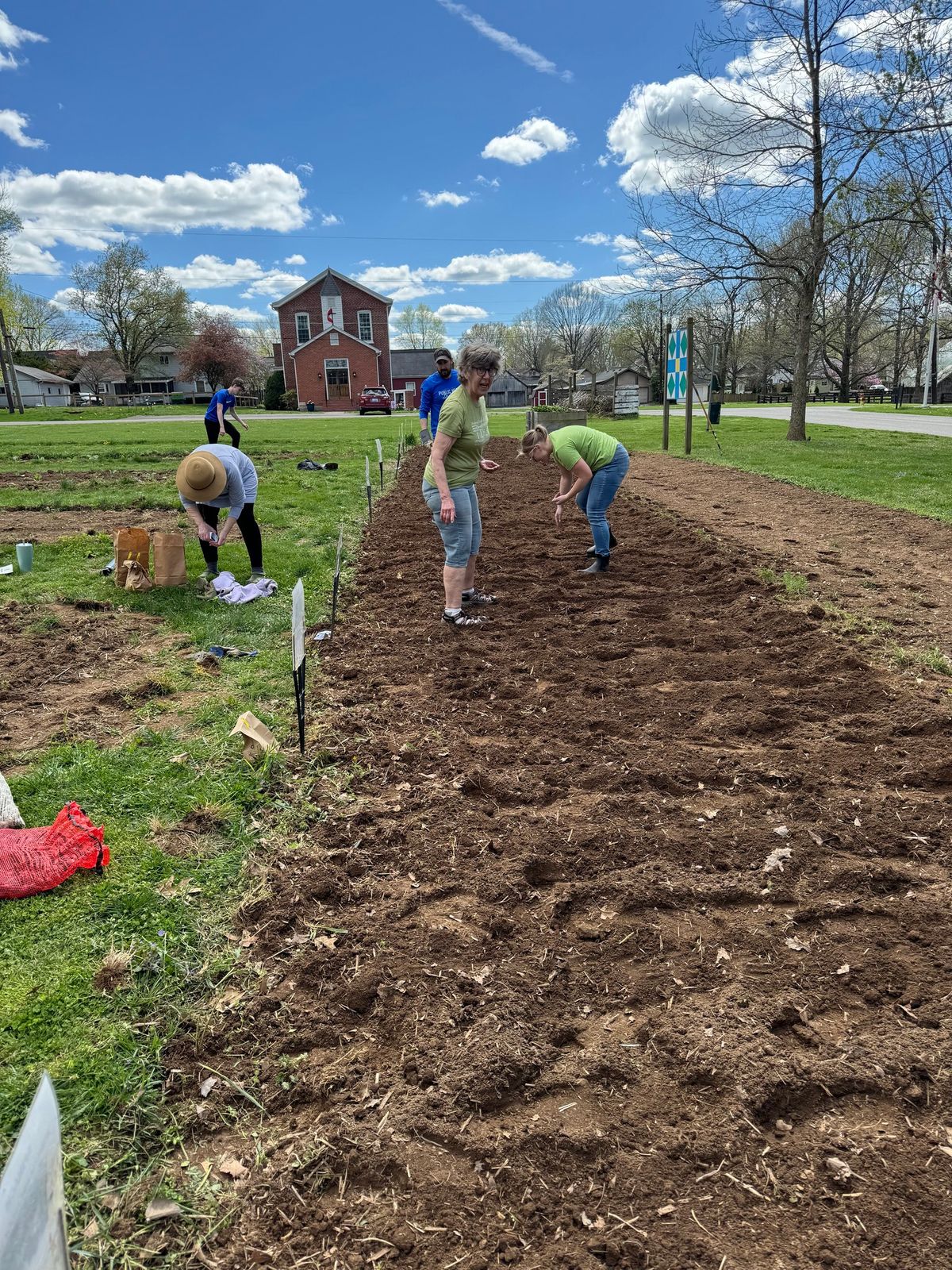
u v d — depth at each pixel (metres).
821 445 19.03
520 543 8.64
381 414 50.12
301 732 3.76
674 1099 2.04
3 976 2.39
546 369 100.12
